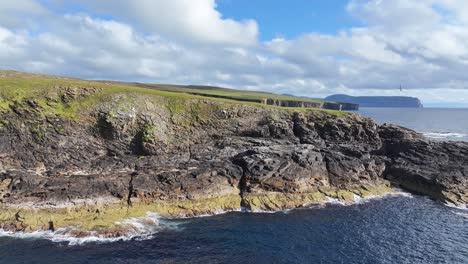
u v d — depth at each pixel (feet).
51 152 188.24
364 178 211.61
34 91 200.95
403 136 267.39
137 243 139.23
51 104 199.93
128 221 155.94
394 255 134.62
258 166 190.08
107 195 168.35
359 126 257.55
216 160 204.13
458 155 228.84
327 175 204.95
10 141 182.39
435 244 143.95
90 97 210.59
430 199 199.00
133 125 210.18
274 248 138.10
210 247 137.49
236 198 183.62
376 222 165.68
